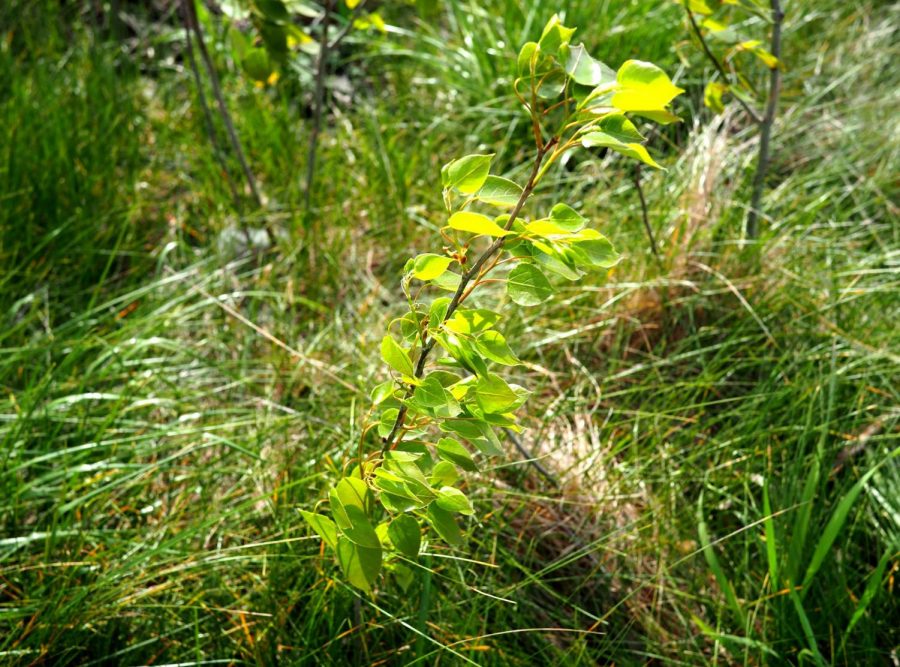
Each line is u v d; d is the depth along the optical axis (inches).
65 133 92.9
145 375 71.7
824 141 103.3
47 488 61.6
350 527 41.1
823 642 57.2
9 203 85.4
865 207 95.3
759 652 56.6
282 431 68.4
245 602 57.1
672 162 96.9
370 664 53.6
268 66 80.8
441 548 56.8
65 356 74.6
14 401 66.0
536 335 78.2
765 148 79.3
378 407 44.6
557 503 65.8
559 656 56.9
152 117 105.3
